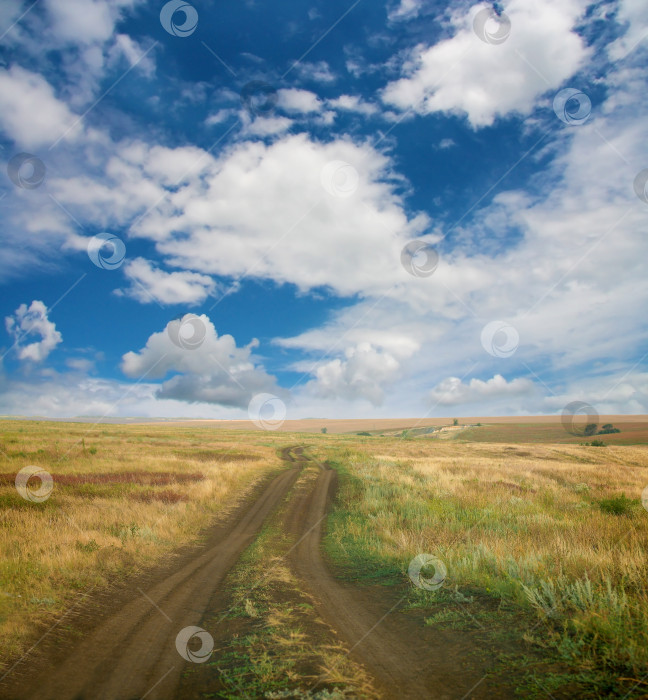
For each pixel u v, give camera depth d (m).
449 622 5.60
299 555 11.08
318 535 13.88
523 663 4.22
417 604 6.47
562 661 4.14
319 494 22.77
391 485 21.50
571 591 5.57
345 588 7.88
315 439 93.38
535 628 5.02
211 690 4.18
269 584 8.26
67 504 14.81
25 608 6.42
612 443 74.06
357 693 3.94
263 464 35.94
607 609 4.84
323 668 4.53
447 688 3.92
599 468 33.12
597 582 5.89
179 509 15.73
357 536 12.96
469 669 4.25
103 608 6.81
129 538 11.18
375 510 16.73
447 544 9.71
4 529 10.75
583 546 7.91
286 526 15.44
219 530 14.57
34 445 35.50
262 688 4.14
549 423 140.00
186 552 11.32
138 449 40.94
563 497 18.03
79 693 4.16
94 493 17.34
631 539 8.48
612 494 17.92
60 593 7.28
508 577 6.71
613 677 3.71
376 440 91.12
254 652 5.05
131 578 8.62
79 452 32.81
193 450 44.47
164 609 6.86
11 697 4.06
